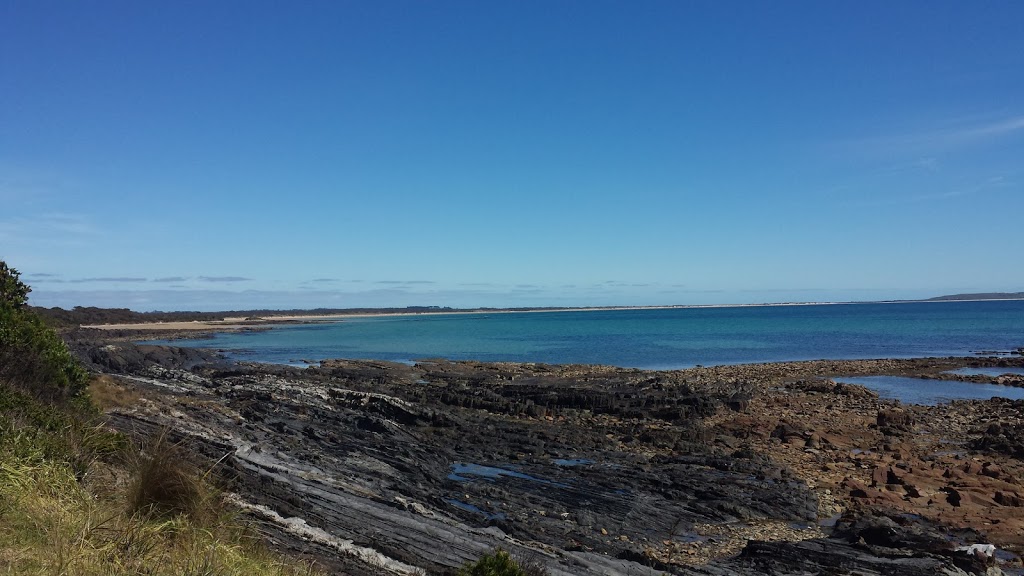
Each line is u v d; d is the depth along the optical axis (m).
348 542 12.70
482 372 52.44
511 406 35.59
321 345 97.25
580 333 129.62
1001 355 69.56
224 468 15.48
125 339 102.00
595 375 50.31
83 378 17.19
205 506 8.77
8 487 7.59
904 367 57.34
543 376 49.72
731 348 86.19
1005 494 19.33
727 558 15.70
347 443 24.81
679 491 20.58
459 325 181.00
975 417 33.12
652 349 86.31
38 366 15.26
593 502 19.31
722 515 18.70
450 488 20.33
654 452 26.48
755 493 20.34
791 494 20.20
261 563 8.24
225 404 32.06
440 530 15.09
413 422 30.73
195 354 57.09
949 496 19.78
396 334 130.88
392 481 19.92
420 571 11.82
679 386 41.88
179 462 9.02
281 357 76.19
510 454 25.22
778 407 36.66
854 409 35.97
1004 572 14.40
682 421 32.78
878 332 113.88
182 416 24.28
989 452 25.94
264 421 27.67
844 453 25.64
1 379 13.23
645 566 14.52
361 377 47.22
